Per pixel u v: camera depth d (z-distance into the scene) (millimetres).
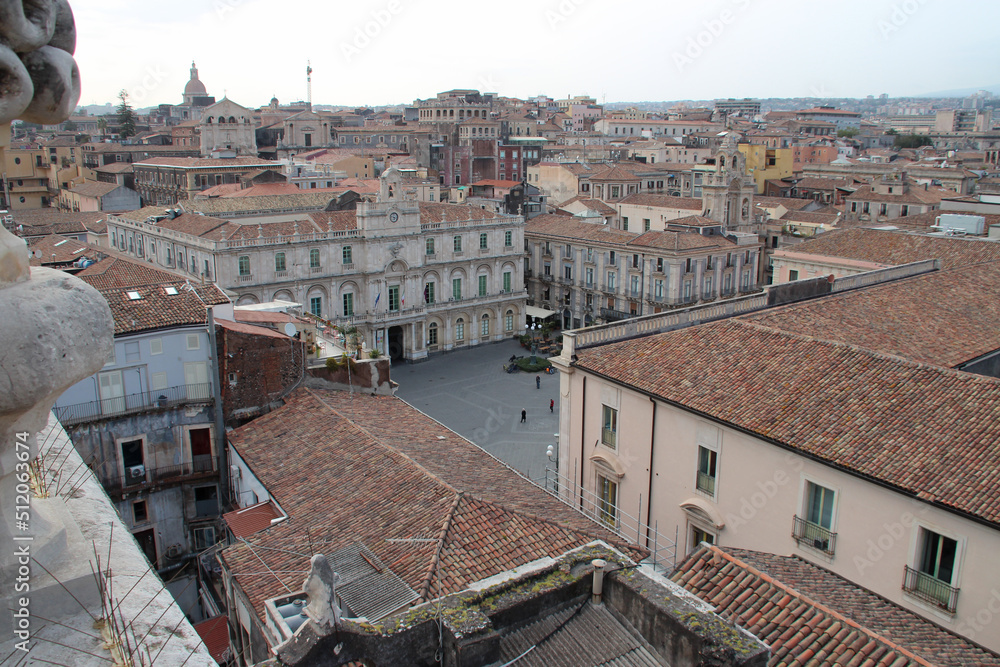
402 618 13484
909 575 25281
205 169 137875
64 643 6031
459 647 12977
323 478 33594
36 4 5305
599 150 189875
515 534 27250
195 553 41469
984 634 23391
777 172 175750
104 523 7707
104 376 38781
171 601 6805
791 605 20109
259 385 42031
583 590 16000
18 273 5488
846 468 26438
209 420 41219
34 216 122125
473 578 24781
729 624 14000
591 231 112188
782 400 30906
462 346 106250
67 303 5586
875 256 63656
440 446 36844
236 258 84688
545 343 104312
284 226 90625
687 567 22531
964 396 27938
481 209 107375
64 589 6199
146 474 39969
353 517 29812
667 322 42469
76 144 185250
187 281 46000
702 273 101438
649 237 103000
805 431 28688
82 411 38125
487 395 86312
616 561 16391
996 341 40562
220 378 41188
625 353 38062
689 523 33656
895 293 46719
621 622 15508
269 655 24781
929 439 26484
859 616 21297
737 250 104688
